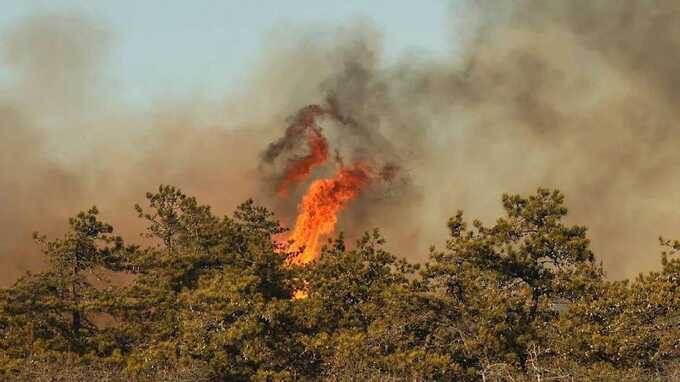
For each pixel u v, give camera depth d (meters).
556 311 174.12
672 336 153.25
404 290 174.00
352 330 175.75
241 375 166.50
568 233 176.25
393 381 155.75
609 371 146.25
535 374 148.50
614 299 162.88
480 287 173.75
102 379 164.75
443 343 171.38
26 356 186.62
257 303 168.62
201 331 167.12
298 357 170.62
